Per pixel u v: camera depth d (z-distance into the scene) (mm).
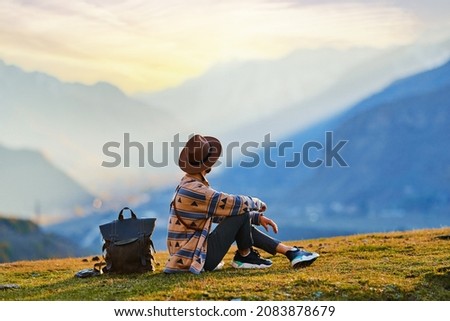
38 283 15148
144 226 15070
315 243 20984
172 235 14562
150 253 15047
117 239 15016
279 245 15047
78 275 15414
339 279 13633
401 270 14617
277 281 13398
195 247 14391
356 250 18188
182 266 14383
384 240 20266
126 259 14852
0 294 14078
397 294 12867
